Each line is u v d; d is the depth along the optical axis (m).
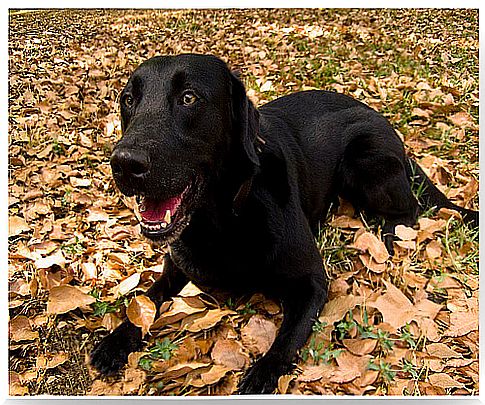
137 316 0.72
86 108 1.57
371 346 0.71
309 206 0.90
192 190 0.72
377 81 1.62
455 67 1.72
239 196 0.74
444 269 0.87
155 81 0.70
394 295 0.75
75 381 0.72
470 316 0.76
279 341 0.72
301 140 0.93
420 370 0.70
